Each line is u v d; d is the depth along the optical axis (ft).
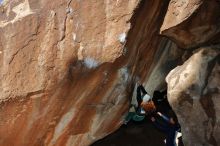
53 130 14.01
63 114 13.74
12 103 13.51
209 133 12.24
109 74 13.28
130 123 17.58
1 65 13.65
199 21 12.11
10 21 13.79
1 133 13.82
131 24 12.73
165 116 15.93
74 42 13.25
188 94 12.30
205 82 12.28
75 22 13.30
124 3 12.87
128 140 17.22
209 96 12.21
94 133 14.64
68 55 13.24
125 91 13.97
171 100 12.52
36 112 13.64
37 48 13.47
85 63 13.12
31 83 13.42
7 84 13.52
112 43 12.92
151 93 16.26
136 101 15.74
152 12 13.00
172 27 12.28
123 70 13.37
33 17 13.58
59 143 14.35
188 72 12.41
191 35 12.50
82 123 14.14
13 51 13.61
